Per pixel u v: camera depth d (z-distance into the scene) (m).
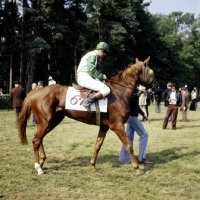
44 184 5.31
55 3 27.08
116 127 5.82
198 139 10.18
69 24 28.45
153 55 44.19
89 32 29.66
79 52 37.94
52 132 11.43
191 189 5.18
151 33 43.47
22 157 7.21
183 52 56.72
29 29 29.02
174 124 12.61
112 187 5.22
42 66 37.69
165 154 7.89
